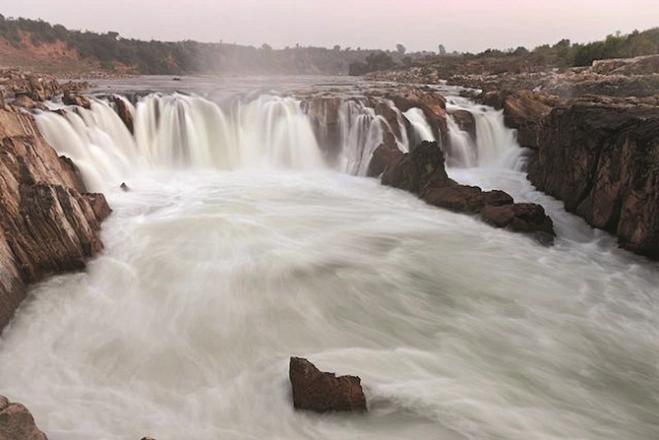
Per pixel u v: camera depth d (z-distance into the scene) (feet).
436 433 23.93
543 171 68.64
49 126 60.29
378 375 28.14
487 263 44.52
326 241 48.21
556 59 204.44
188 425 24.57
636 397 27.66
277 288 38.17
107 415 25.02
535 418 25.38
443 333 33.14
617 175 49.24
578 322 35.22
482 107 96.43
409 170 66.64
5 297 32.04
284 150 82.64
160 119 78.07
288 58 522.06
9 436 19.47
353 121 83.92
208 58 424.46
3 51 286.66
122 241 45.03
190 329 32.65
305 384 25.09
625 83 93.86
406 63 383.24
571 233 53.11
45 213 37.19
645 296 39.40
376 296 37.83
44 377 27.73
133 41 378.32
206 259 42.37
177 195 61.87
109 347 30.58
